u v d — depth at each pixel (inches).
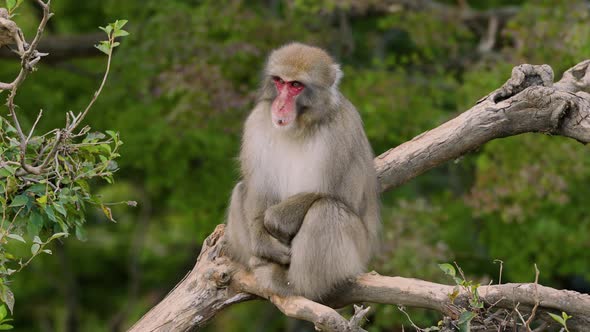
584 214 1011.3
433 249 885.8
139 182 1273.4
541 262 1002.1
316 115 504.7
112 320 1432.1
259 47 967.0
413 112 983.6
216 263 524.1
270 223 496.4
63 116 1026.1
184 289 520.4
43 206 420.2
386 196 1177.4
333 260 497.0
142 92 949.2
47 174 431.8
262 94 526.0
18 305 1503.4
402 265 861.2
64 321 1466.5
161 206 1417.3
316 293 499.2
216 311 518.3
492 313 472.4
